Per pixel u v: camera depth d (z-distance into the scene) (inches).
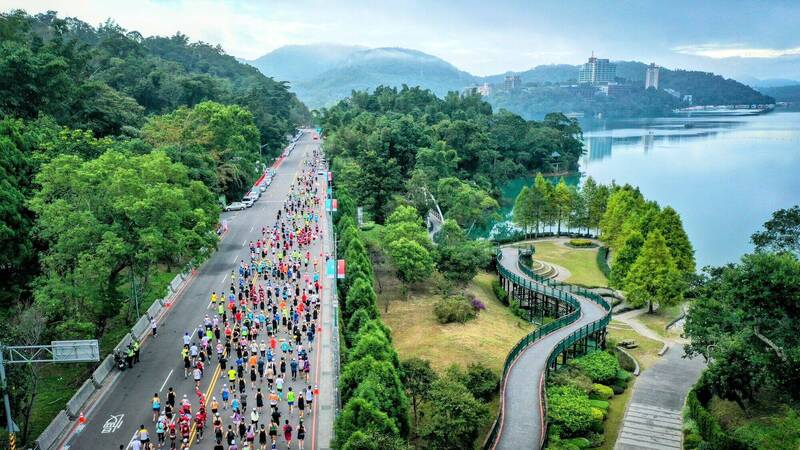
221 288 2851.9
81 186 2285.9
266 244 3538.4
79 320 2094.0
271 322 2384.4
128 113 5029.5
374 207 4852.4
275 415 1688.0
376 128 6683.1
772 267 1798.7
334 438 1574.8
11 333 1831.9
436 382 1881.2
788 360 1791.3
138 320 2378.2
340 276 2539.4
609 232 4421.8
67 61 4960.6
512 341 2810.0
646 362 2691.9
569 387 2171.5
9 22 5182.1
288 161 7066.9
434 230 4685.0
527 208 5019.7
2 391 1633.9
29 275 2492.6
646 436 2014.0
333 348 2208.4
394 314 3080.7
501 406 2000.5
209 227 3061.0
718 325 2149.4
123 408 1834.4
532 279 3550.7
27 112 4067.4
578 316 2876.5
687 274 3179.1
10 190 2461.9
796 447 1505.9
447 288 3383.4
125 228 2396.7
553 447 1739.7
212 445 1643.7
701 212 6058.1
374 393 1627.7
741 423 1898.4
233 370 1919.3
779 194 7007.9
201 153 4439.0
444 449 1716.3
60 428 1710.1
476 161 7485.2
